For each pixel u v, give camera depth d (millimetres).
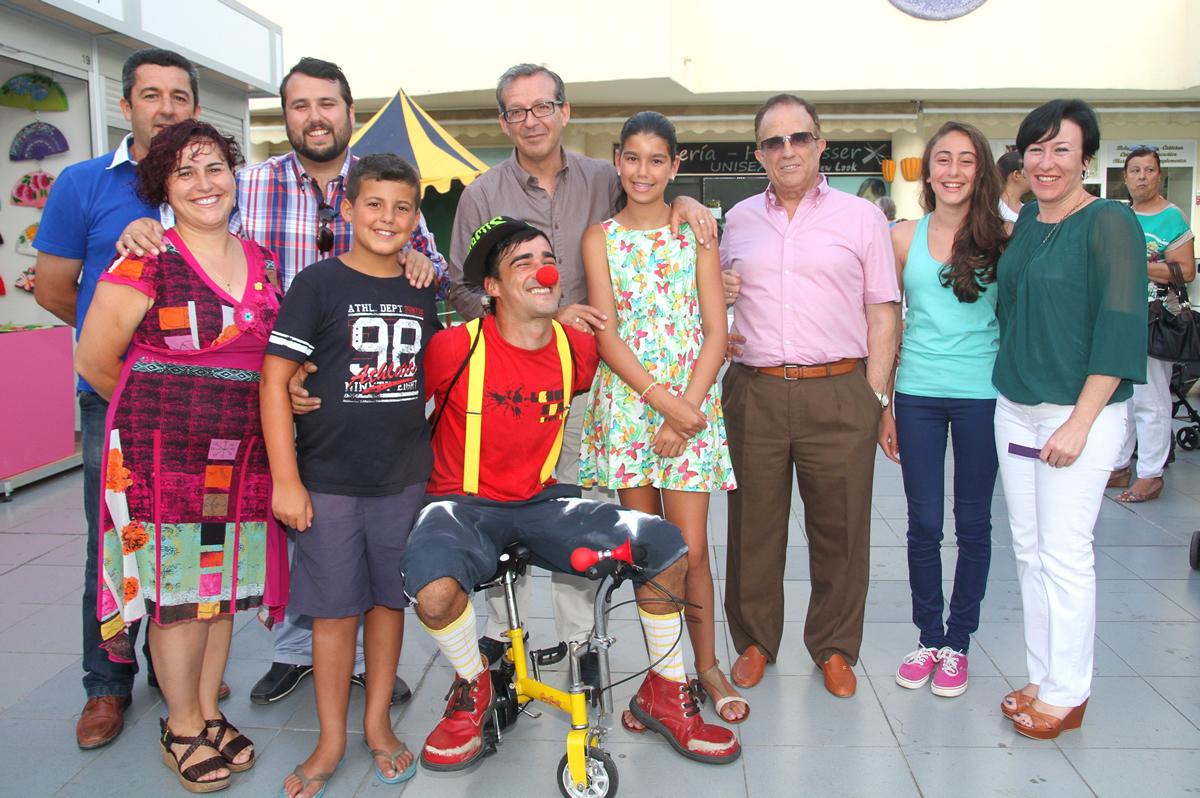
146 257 2275
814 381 2844
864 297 2889
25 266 5797
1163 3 9281
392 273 2441
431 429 2654
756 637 3023
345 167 2934
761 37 9586
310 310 2287
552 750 2648
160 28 5859
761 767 2527
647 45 8867
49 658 3195
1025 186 3904
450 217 7859
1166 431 5086
